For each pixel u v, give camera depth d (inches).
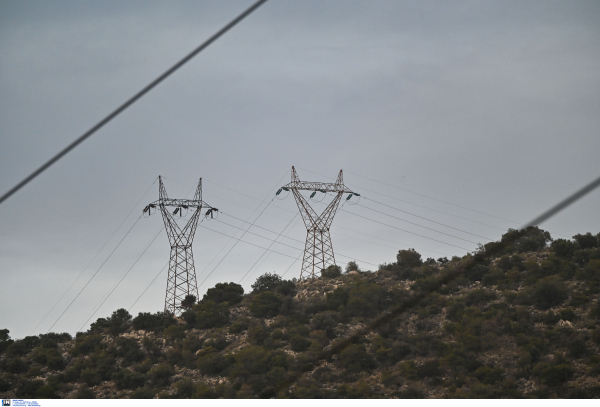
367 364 3149.6
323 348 3435.0
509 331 3248.0
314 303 4205.2
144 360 3666.3
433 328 3543.3
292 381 3026.6
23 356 4035.4
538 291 3597.4
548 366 2773.1
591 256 4136.3
